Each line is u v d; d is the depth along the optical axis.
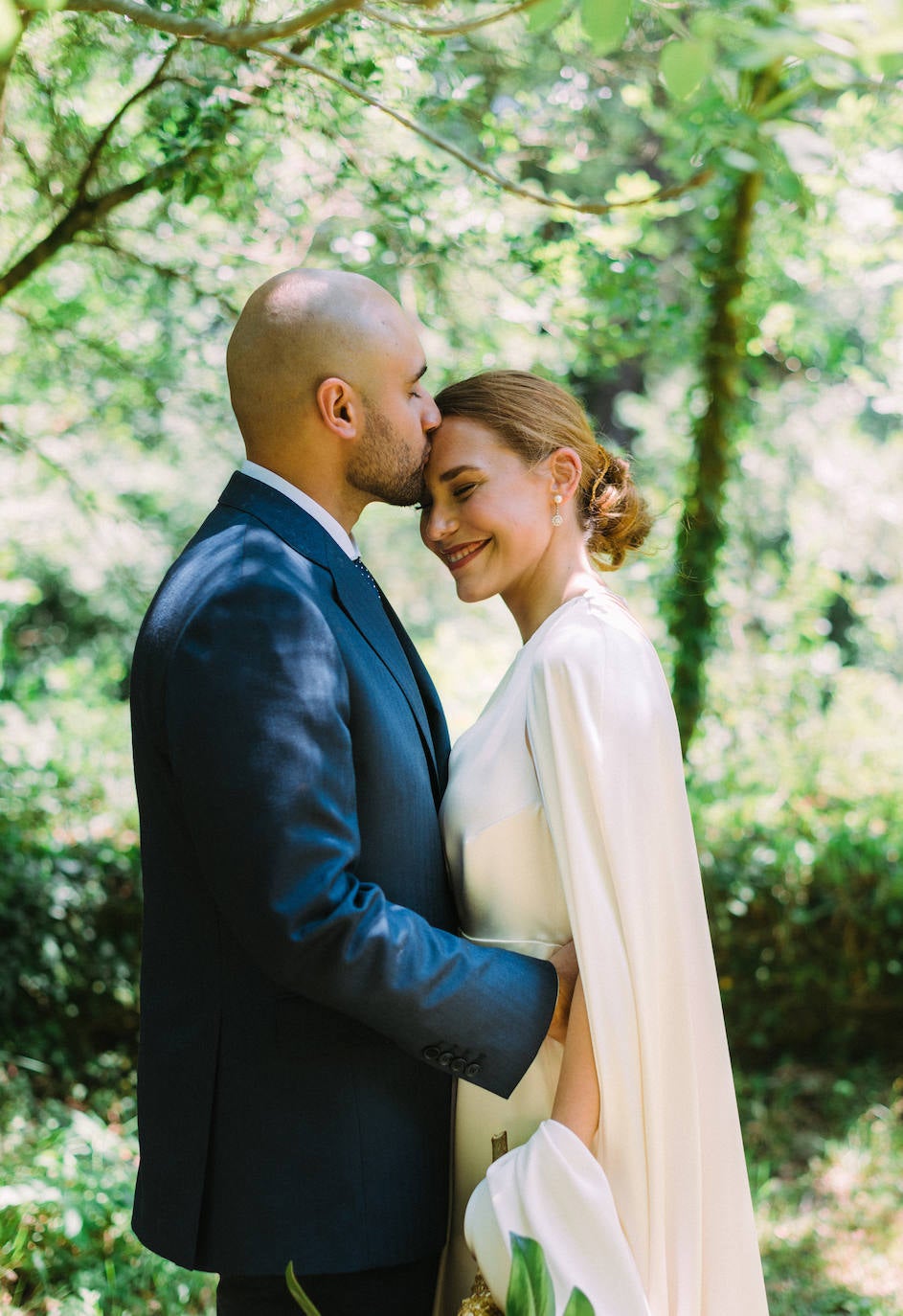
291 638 1.59
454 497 1.95
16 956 4.14
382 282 3.42
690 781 4.63
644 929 1.74
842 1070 4.47
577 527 2.02
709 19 1.58
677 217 5.34
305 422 1.75
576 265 3.60
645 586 5.36
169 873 1.75
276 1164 1.66
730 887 4.39
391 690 1.75
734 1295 1.80
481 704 5.62
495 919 1.84
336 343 1.73
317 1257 1.64
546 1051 1.87
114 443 5.04
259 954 1.53
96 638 8.52
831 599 6.95
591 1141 1.72
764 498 7.20
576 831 1.73
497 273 3.52
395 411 1.78
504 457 1.93
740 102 2.52
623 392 7.88
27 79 3.08
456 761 1.94
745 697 5.38
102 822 4.36
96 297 3.94
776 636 5.99
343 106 3.05
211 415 4.35
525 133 3.73
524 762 1.85
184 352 3.83
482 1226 1.66
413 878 1.75
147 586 5.30
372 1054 1.71
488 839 1.82
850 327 5.95
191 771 1.56
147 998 1.79
